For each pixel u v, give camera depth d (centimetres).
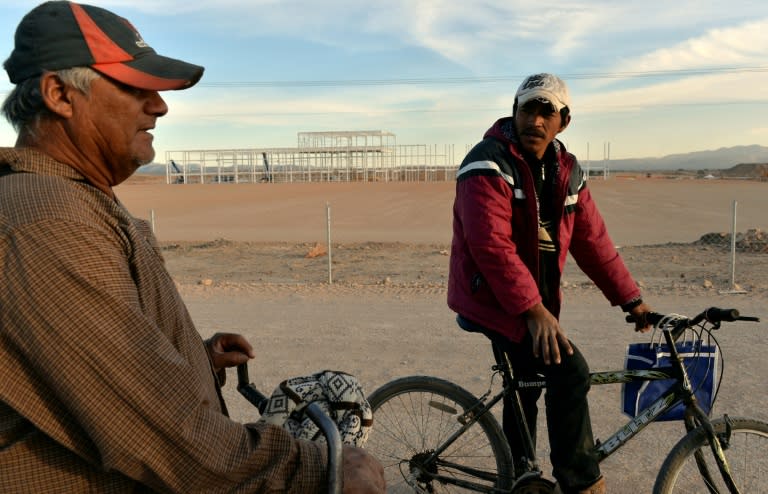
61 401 127
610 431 479
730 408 514
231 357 202
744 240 1738
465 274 321
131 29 153
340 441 144
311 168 18412
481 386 583
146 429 126
